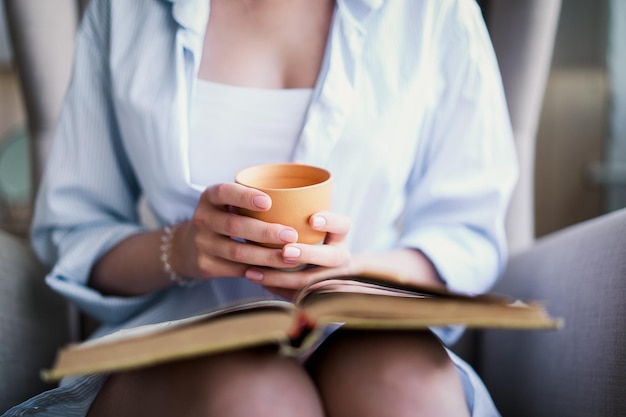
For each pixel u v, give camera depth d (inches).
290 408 22.7
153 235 34.2
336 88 33.1
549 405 33.7
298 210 26.8
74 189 36.9
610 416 29.3
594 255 33.3
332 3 34.7
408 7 35.0
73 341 43.0
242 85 34.7
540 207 76.4
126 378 25.9
